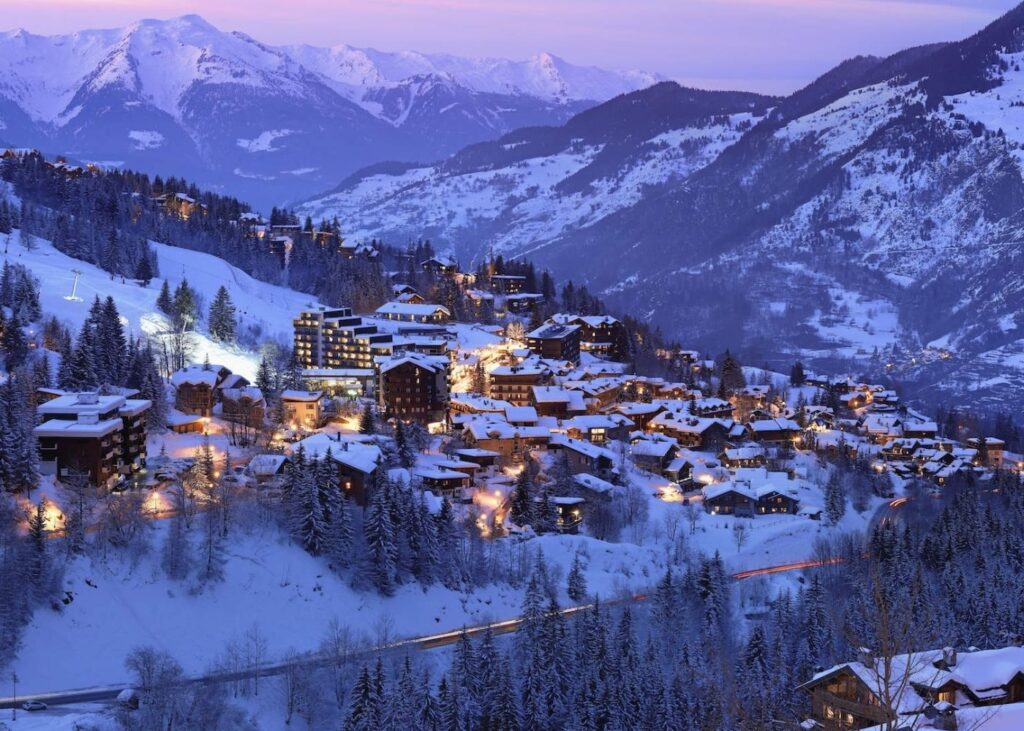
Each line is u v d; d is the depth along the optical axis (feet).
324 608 495.41
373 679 400.47
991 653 312.50
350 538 533.96
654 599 513.04
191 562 491.31
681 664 441.68
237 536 518.37
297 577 507.30
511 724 410.52
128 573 476.95
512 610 534.37
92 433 550.77
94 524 503.61
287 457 599.16
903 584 529.45
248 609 481.46
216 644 457.27
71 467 552.00
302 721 411.95
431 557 538.47
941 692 291.58
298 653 455.63
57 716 381.81
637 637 478.59
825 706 306.76
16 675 409.08
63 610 444.55
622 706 417.28
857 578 556.10
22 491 523.70
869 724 293.84
